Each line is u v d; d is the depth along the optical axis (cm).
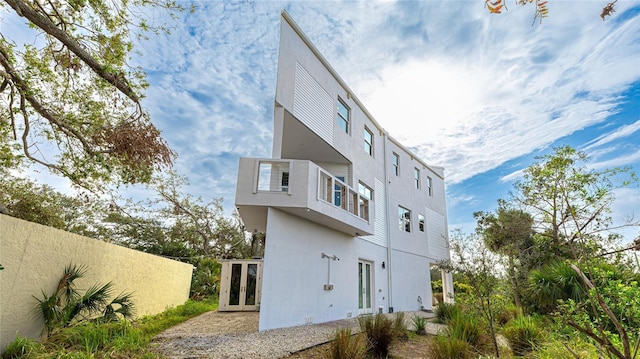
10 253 549
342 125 1308
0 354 511
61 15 757
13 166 884
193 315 1118
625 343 269
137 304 985
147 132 838
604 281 431
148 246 2266
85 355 482
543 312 770
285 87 987
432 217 1977
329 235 1115
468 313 750
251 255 2517
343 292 1136
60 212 1684
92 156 870
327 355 541
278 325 839
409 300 1565
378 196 1486
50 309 597
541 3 272
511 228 1196
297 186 906
